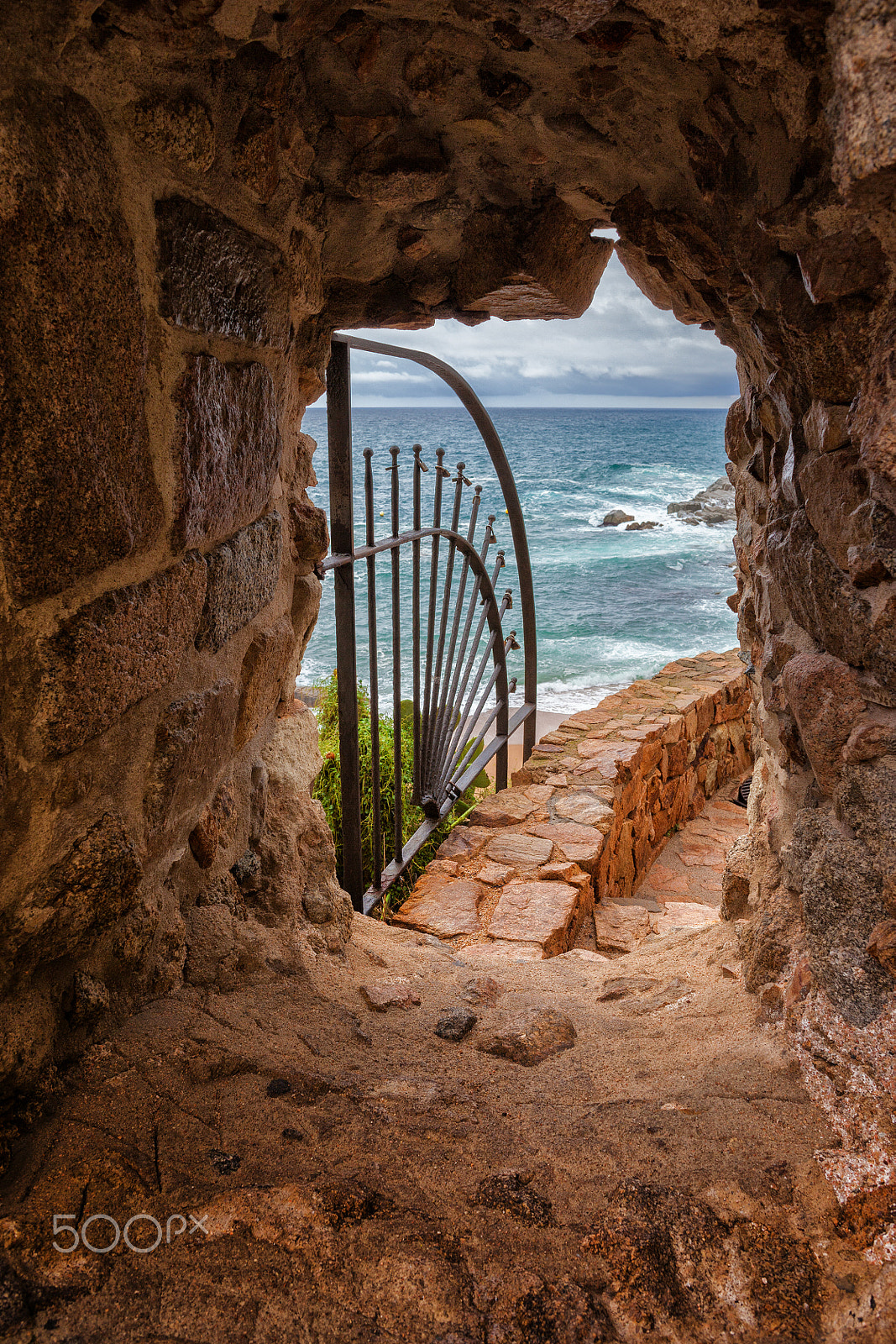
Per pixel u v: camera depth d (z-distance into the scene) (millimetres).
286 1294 1058
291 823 2137
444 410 141125
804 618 1566
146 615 1330
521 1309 1050
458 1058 1776
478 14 1391
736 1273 1095
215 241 1454
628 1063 1729
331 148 1757
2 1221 1102
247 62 1357
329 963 2094
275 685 2045
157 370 1307
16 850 1130
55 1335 980
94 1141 1263
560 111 1673
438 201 1987
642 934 3627
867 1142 1253
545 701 12820
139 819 1416
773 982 1740
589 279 2346
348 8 1416
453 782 3930
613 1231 1157
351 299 2197
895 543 1244
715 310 1954
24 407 1007
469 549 3555
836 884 1433
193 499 1451
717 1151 1318
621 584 20938
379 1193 1236
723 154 1510
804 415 1514
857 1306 1049
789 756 1721
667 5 1214
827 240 1237
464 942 2977
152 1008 1577
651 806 5082
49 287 1021
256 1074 1496
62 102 1049
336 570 2713
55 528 1080
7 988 1216
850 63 952
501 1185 1257
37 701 1108
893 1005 1298
